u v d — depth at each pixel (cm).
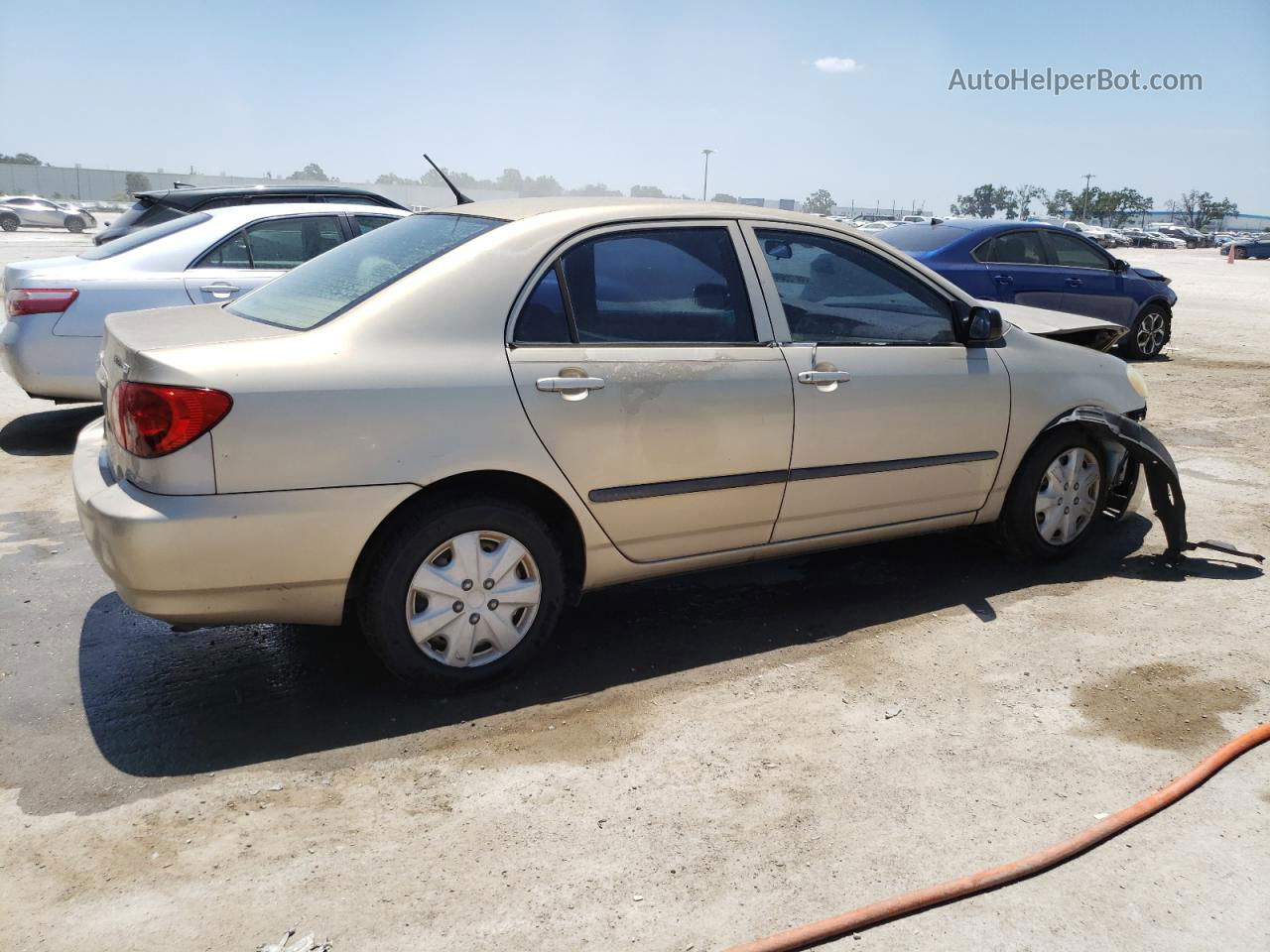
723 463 372
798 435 386
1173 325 1596
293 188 1048
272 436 298
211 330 335
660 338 363
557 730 328
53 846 265
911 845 271
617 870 259
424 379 318
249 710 337
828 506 405
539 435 334
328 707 340
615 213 365
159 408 292
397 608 327
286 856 262
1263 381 1048
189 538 293
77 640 388
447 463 320
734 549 392
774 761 312
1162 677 371
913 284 429
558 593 357
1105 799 294
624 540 364
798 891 252
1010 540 473
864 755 316
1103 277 1134
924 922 242
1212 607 437
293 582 310
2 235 3662
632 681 363
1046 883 257
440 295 329
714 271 379
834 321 404
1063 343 480
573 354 343
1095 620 422
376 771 303
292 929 236
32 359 628
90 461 343
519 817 281
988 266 1055
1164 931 240
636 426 352
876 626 414
